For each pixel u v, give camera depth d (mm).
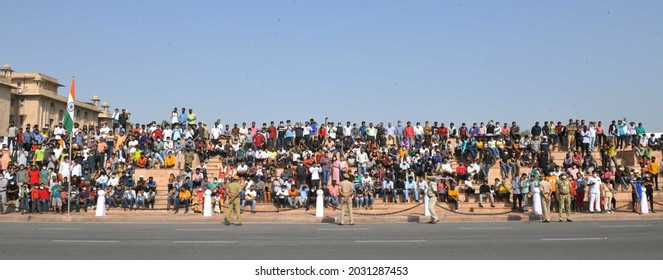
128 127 34938
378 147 31922
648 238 14758
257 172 26609
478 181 28203
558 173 26781
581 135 31000
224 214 23031
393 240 14344
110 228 17688
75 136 31422
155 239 14445
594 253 12070
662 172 29688
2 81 57281
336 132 33312
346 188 19516
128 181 25219
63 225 18969
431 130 33500
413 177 26469
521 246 13172
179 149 30297
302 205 24953
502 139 30266
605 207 23828
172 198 24281
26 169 25094
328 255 11719
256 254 11828
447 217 21266
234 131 32781
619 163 31797
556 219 21484
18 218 21406
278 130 32188
